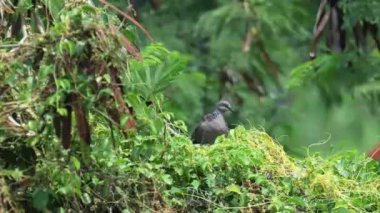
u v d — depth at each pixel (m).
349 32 17.56
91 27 9.11
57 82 8.93
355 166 11.28
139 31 14.90
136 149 10.12
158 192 10.15
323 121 17.77
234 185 10.50
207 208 10.55
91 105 9.04
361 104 17.67
